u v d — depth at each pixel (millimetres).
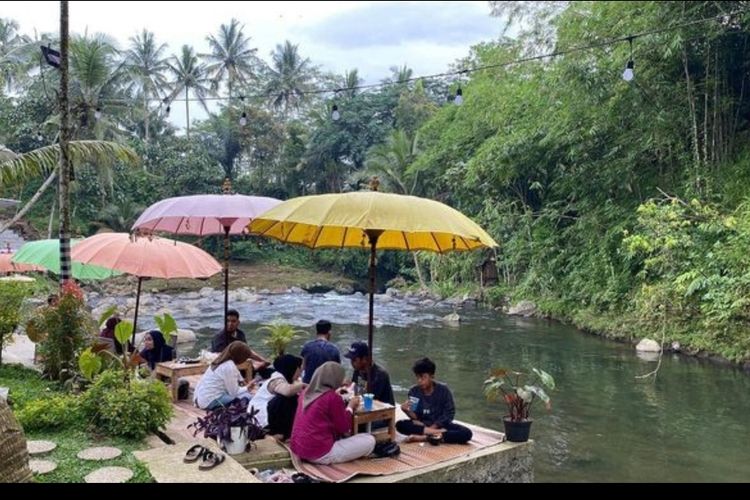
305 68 38125
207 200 6113
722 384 8719
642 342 11469
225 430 4156
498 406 7625
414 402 4887
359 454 4195
